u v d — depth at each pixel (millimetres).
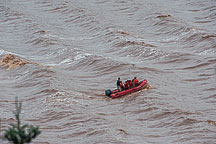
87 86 115938
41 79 118938
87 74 127625
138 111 96688
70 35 180125
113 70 129250
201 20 195375
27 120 91188
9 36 178250
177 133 83688
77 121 90000
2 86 117188
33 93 109438
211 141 79062
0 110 97750
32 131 35125
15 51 155500
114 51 154250
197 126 86562
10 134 34156
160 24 189125
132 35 175375
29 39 172125
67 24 198625
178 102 102188
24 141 34500
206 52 147625
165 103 100750
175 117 91750
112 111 97500
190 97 106312
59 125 88375
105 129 85062
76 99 104250
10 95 109500
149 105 99188
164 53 144250
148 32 182625
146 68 130500
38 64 135000
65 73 127812
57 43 162625
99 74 127188
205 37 161125
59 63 140250
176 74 125875
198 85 115750
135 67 130500
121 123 89812
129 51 151000
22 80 120875
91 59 137500
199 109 97312
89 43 167500
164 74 125750
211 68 129750
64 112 94875
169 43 164125
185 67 132250
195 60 137125
